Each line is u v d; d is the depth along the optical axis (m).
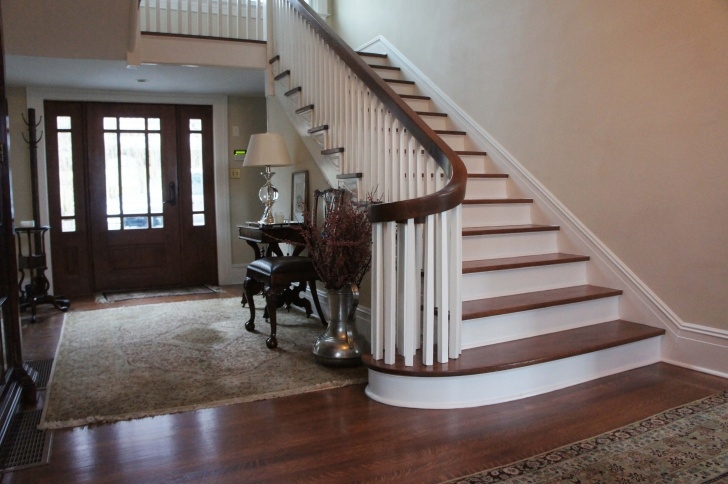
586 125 3.63
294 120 4.62
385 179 3.34
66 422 2.42
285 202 5.03
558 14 3.78
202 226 6.23
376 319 2.68
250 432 2.33
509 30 4.19
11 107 5.39
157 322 4.34
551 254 3.75
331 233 3.11
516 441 2.21
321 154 4.07
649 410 2.51
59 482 1.93
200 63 4.79
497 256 3.60
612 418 2.42
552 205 3.88
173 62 4.69
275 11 4.98
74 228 5.71
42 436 2.30
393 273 2.61
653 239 3.26
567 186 3.79
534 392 2.71
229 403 2.65
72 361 3.33
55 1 3.31
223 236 6.25
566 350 2.81
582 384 2.85
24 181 5.46
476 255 3.52
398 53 5.44
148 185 5.98
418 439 2.24
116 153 5.83
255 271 3.81
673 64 3.10
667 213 3.18
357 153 3.64
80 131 5.69
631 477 1.93
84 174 5.72
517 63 4.14
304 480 1.93
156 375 3.06
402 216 2.54
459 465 2.03
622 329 3.21
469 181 4.07
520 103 4.13
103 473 1.99
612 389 2.77
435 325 2.78
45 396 2.75
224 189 6.23
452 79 4.79
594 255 3.60
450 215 2.62
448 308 2.66
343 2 6.34
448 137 4.53
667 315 3.19
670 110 3.12
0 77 2.52
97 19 3.58
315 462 2.06
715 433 2.27
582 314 3.30
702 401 2.60
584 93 3.63
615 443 2.18
